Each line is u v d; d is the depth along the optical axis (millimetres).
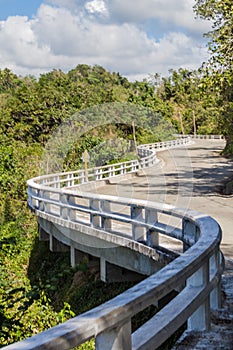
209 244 4562
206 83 15078
